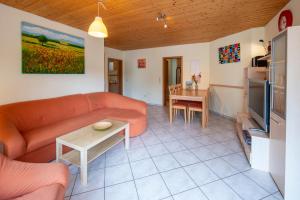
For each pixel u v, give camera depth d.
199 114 5.05
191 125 3.96
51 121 2.70
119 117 3.15
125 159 2.36
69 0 2.42
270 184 1.81
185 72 5.75
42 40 2.97
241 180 1.88
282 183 1.61
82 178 1.80
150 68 6.50
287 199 1.55
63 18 3.06
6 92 2.55
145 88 6.69
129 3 2.56
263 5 2.68
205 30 4.00
